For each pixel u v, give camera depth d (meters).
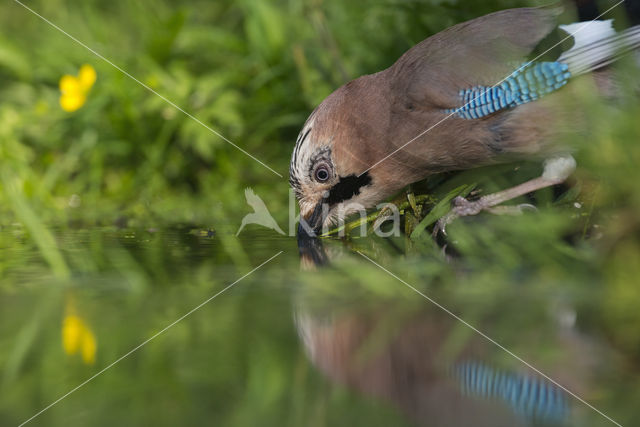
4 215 9.79
